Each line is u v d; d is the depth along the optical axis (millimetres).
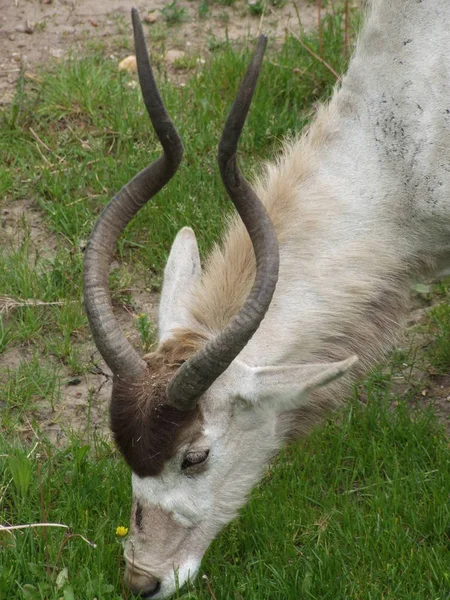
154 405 6793
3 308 10523
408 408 9430
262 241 6746
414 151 8023
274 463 8695
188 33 14461
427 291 10336
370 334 8148
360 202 7977
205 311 7441
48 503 8266
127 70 13555
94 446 9062
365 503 8383
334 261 7789
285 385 6965
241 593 7543
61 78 13094
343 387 8117
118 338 6871
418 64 7969
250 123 12219
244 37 13930
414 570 7551
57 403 9617
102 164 11984
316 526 8086
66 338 10117
